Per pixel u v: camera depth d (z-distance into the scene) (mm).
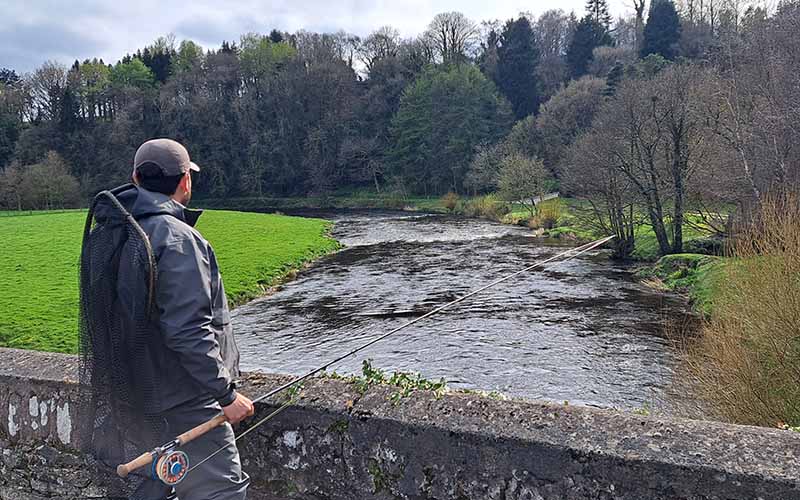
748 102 20312
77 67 81250
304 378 2688
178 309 1966
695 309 15523
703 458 1980
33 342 13828
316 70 75750
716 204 22031
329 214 59719
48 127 67938
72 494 2906
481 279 21562
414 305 17812
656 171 24422
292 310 17766
